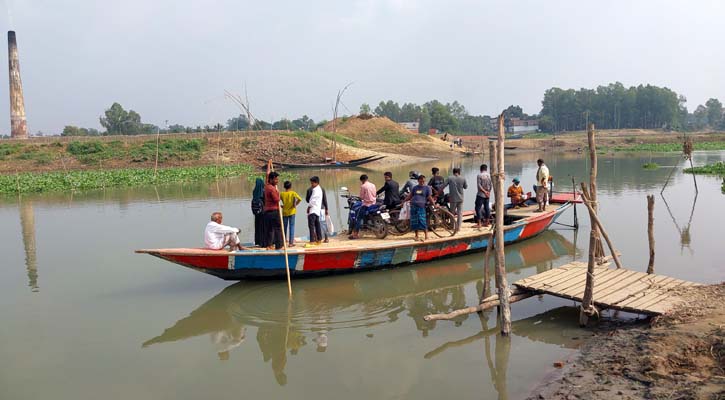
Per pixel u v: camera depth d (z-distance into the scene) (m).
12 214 20.53
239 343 7.86
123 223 17.91
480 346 7.50
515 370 6.71
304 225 16.69
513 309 8.92
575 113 137.75
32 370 7.01
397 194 12.52
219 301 9.72
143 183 32.69
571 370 6.46
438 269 11.59
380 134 72.50
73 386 6.57
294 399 6.15
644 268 10.66
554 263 12.08
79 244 14.56
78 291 10.35
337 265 10.72
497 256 7.89
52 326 8.56
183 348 7.70
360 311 9.12
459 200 12.36
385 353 7.38
